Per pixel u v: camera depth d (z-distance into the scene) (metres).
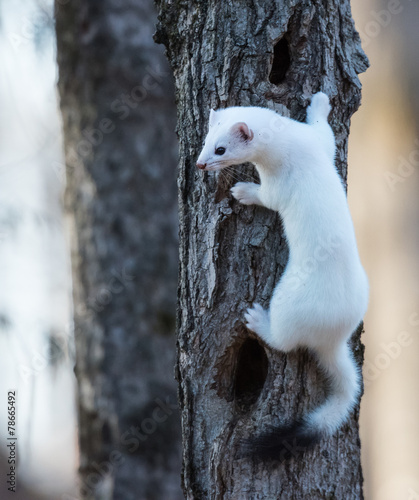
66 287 15.47
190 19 7.23
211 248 7.07
